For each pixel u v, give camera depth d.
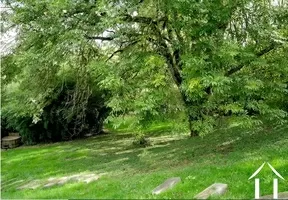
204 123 10.57
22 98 14.13
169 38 12.32
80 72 14.39
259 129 13.56
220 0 10.71
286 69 10.90
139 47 12.36
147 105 9.91
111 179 9.80
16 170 13.51
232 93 10.43
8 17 11.94
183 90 10.35
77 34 10.61
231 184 7.83
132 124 10.44
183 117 10.63
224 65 10.55
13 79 13.68
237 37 11.73
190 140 14.14
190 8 9.97
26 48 12.00
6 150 18.62
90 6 11.15
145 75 11.09
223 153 11.02
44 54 11.29
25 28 11.76
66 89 17.02
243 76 10.55
